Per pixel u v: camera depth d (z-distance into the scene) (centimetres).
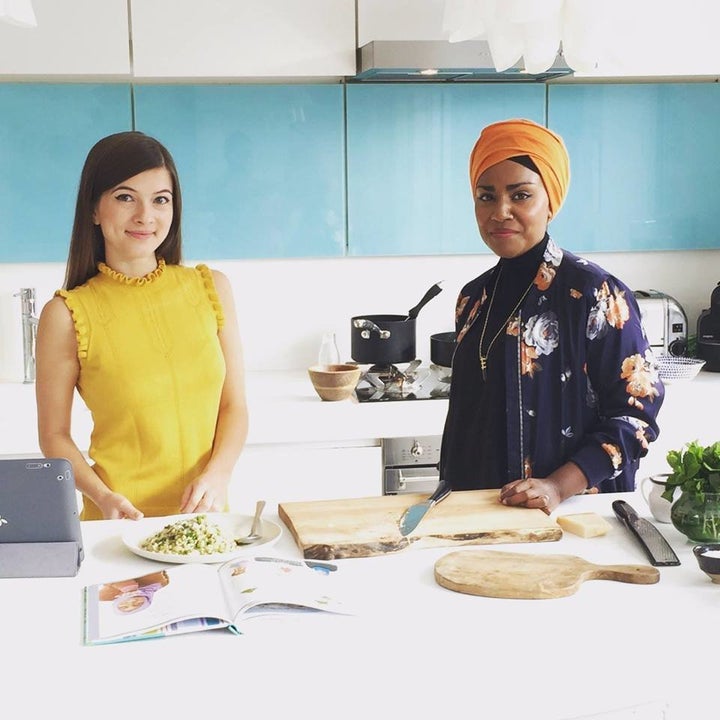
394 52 336
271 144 379
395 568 172
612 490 220
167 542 179
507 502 197
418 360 375
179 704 128
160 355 225
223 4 350
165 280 232
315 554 176
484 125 389
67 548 173
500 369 221
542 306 217
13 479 172
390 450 356
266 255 386
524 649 142
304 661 139
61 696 130
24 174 364
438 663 138
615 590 161
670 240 407
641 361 210
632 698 132
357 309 405
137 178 220
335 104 380
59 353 223
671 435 369
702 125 402
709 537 177
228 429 233
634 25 188
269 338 402
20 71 343
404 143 387
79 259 230
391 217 391
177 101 370
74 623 153
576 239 402
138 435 225
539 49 194
